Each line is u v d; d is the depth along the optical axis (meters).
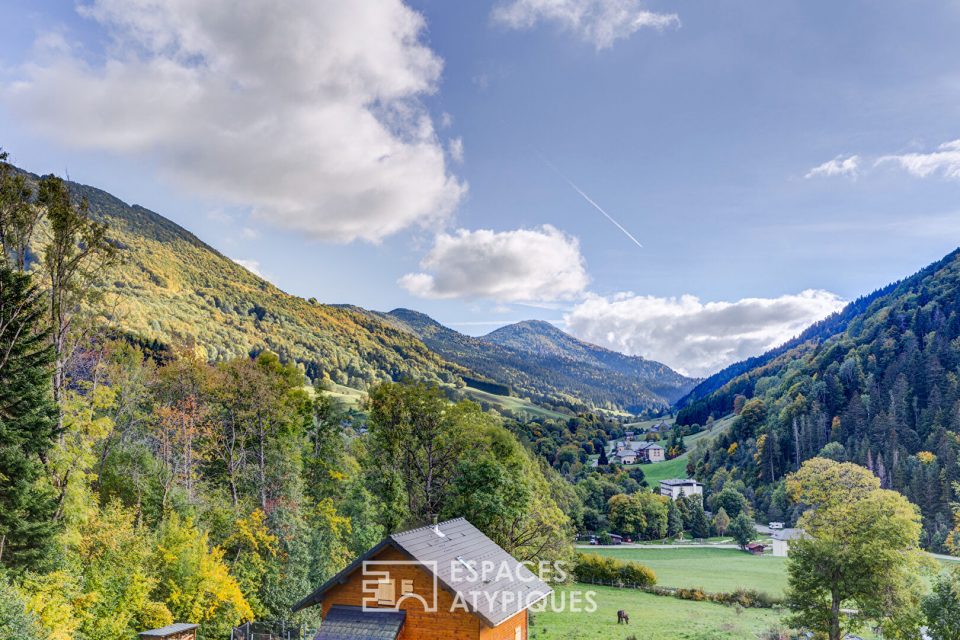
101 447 51.62
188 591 38.94
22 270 39.47
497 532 57.75
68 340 43.78
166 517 44.44
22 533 30.59
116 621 33.56
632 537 143.38
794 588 53.16
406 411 70.25
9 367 32.28
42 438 32.97
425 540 32.69
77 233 41.62
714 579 93.56
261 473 56.38
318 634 29.64
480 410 73.00
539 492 73.31
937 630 42.00
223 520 49.00
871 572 49.31
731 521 151.38
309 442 71.38
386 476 69.12
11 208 38.88
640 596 80.25
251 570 47.34
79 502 37.31
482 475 58.31
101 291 44.50
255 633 44.66
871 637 57.78
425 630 29.86
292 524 51.81
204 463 58.78
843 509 58.06
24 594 28.80
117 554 36.88
